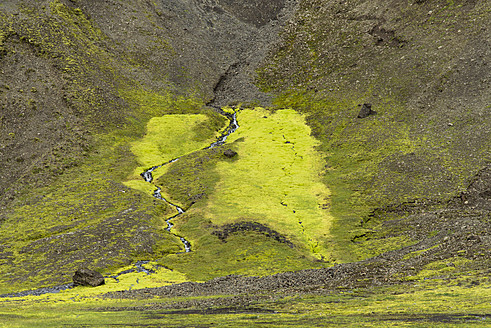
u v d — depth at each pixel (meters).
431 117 112.94
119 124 132.00
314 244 78.12
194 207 95.69
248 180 107.25
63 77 134.25
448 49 130.25
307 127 135.50
